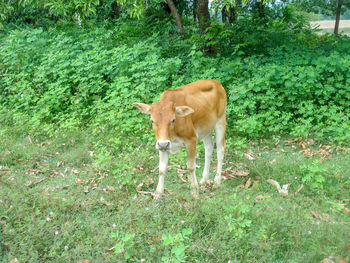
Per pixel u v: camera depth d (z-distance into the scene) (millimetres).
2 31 13852
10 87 8562
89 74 8086
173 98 4371
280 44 9461
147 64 7961
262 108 7059
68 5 8859
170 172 5328
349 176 4777
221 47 9336
